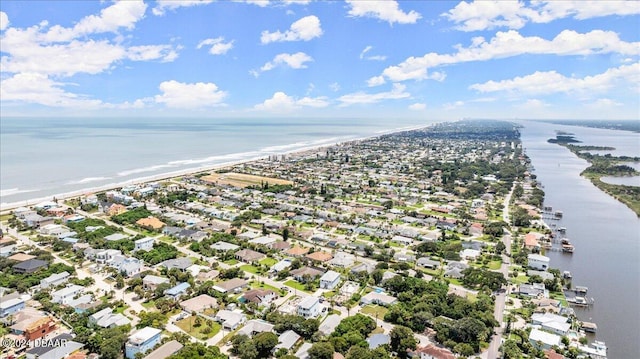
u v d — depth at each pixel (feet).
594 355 339.57
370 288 462.19
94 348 328.08
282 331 359.05
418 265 539.70
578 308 437.99
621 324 404.16
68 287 432.66
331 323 373.61
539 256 543.80
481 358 331.16
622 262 574.56
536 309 417.69
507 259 564.30
